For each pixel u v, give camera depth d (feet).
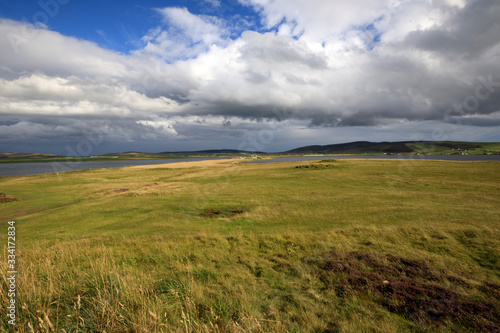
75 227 53.83
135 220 58.18
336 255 27.07
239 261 27.07
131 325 12.95
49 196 104.27
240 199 78.95
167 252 29.37
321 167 175.11
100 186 131.54
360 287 19.99
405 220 44.88
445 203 60.44
